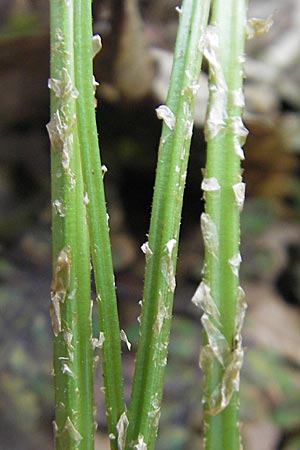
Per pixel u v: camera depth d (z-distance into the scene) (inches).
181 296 11.0
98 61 8.3
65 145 2.8
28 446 8.1
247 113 10.8
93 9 7.1
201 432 8.6
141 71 8.6
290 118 12.3
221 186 2.8
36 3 9.0
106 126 11.4
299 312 11.4
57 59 2.8
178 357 9.4
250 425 8.9
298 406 9.2
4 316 9.5
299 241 12.5
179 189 2.8
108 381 2.8
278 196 13.4
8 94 11.1
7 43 9.0
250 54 12.5
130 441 2.7
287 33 12.8
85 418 2.8
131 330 9.7
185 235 12.2
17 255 11.1
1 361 8.9
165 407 8.8
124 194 12.8
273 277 12.0
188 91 2.8
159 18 9.4
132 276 11.5
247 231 12.7
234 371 2.8
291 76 12.5
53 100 2.8
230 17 2.9
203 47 2.8
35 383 8.8
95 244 2.8
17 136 12.9
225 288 2.8
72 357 2.8
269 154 12.0
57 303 2.8
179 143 2.8
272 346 10.2
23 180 12.8
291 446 8.8
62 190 2.8
